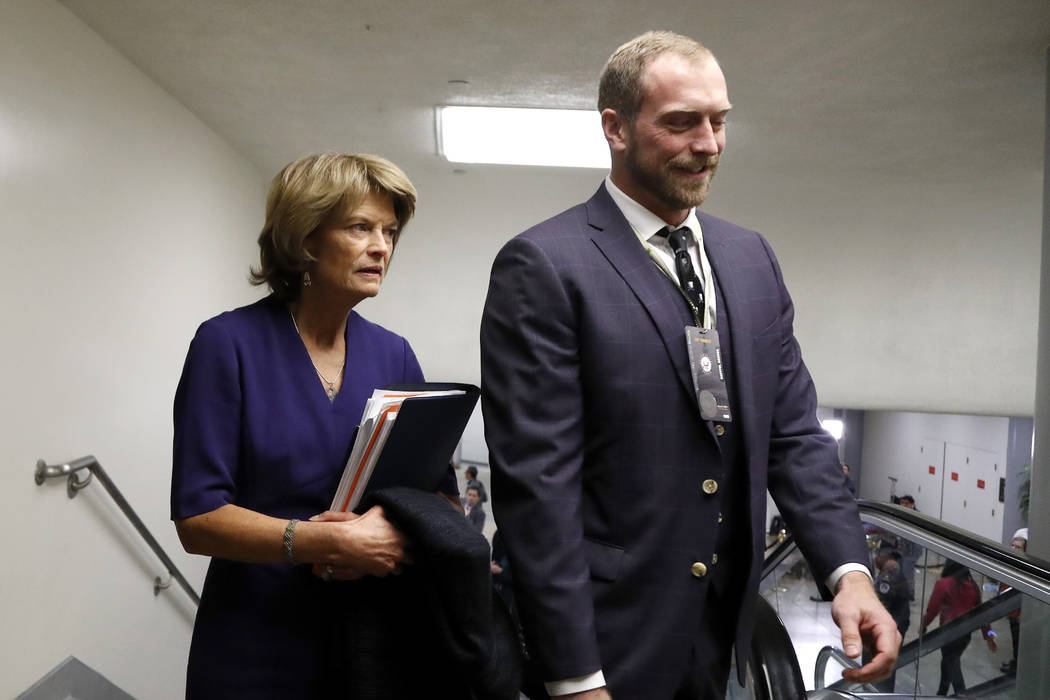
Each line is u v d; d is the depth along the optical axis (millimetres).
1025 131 5562
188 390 1543
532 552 1354
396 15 3971
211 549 1489
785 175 7113
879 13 3775
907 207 7641
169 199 5133
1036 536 4398
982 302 7621
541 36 4188
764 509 1503
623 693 1414
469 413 1625
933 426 12180
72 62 3848
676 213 1515
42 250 3551
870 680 1336
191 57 4508
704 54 1409
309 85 5016
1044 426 4426
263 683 1533
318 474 1595
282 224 1573
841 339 7766
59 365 3715
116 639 4312
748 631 1502
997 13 3750
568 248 1462
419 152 6719
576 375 1426
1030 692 2607
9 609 3281
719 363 1452
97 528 4105
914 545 3176
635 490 1423
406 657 1509
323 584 1576
